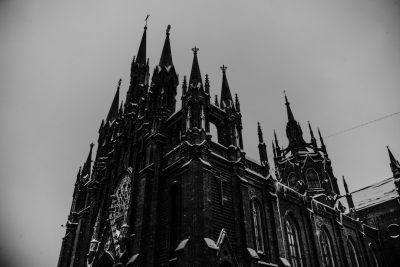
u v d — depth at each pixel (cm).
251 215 3412
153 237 3027
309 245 4172
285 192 4212
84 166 5575
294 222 4203
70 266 4234
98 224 4075
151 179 3444
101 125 5581
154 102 4247
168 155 3488
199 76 3703
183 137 3250
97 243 3903
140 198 3319
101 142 5334
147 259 2934
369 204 6900
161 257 2953
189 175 2938
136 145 4116
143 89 5153
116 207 3919
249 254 2903
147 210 3247
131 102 4956
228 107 3844
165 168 3403
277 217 3641
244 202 3212
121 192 3994
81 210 4900
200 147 3088
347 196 6700
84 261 3962
